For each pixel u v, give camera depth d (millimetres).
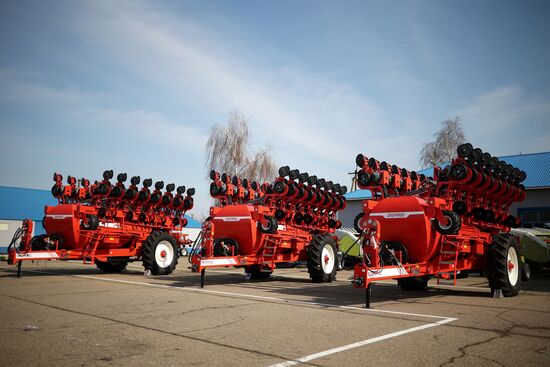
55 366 4062
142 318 6344
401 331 5617
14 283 10766
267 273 13398
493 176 10078
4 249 31344
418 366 4164
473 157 9289
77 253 12797
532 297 9109
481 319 6453
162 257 13852
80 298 8273
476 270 10586
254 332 5512
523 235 15883
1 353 4461
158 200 14773
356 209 29125
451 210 8898
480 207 9586
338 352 4617
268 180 33562
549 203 23047
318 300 8367
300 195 13039
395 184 9547
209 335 5332
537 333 5531
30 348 4660
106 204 14109
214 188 12891
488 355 4539
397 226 8695
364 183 9477
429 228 8484
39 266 17312
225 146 33281
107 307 7281
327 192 14094
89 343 4887
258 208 11844
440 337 5297
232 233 11984
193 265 10266
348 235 19031
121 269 15102
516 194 10961
